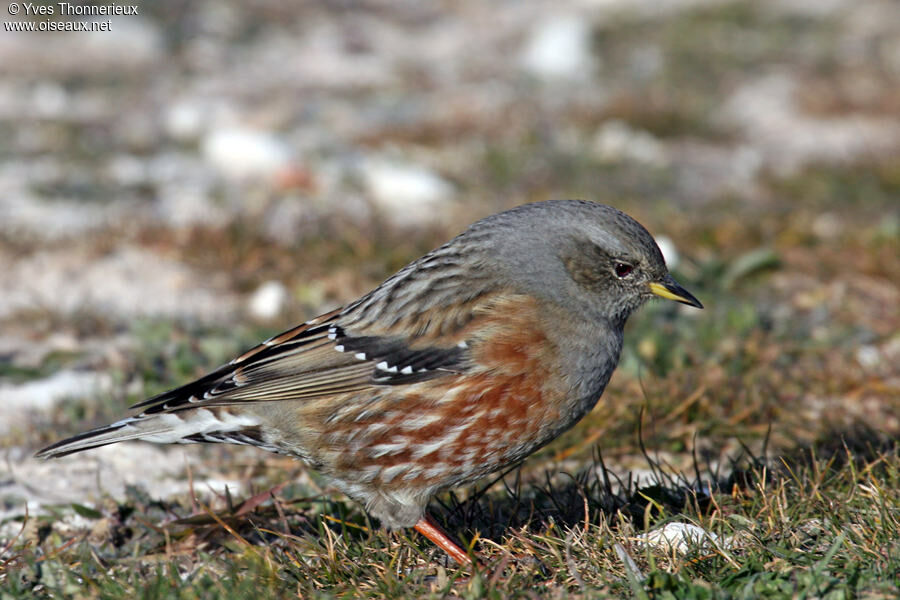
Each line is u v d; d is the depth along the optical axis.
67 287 12.86
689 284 12.86
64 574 6.85
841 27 26.78
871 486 7.27
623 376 9.87
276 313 12.30
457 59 25.31
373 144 18.95
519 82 23.27
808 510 7.09
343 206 15.67
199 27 26.06
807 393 9.93
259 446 7.38
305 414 7.14
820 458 8.15
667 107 20.92
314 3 28.91
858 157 18.19
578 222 7.45
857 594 5.93
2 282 12.94
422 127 19.64
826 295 12.71
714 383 9.69
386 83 23.22
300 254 13.56
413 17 28.97
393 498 7.20
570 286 7.36
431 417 7.02
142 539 7.80
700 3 28.97
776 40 25.86
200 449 9.39
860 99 21.47
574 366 7.17
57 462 9.08
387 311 7.18
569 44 24.38
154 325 11.39
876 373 10.30
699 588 6.00
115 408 9.80
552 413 7.16
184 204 15.49
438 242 13.91
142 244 13.91
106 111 20.66
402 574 6.77
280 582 6.64
